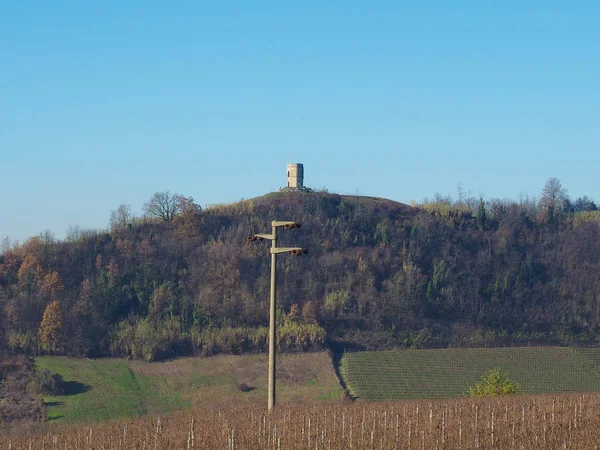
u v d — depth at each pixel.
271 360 160.12
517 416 195.38
